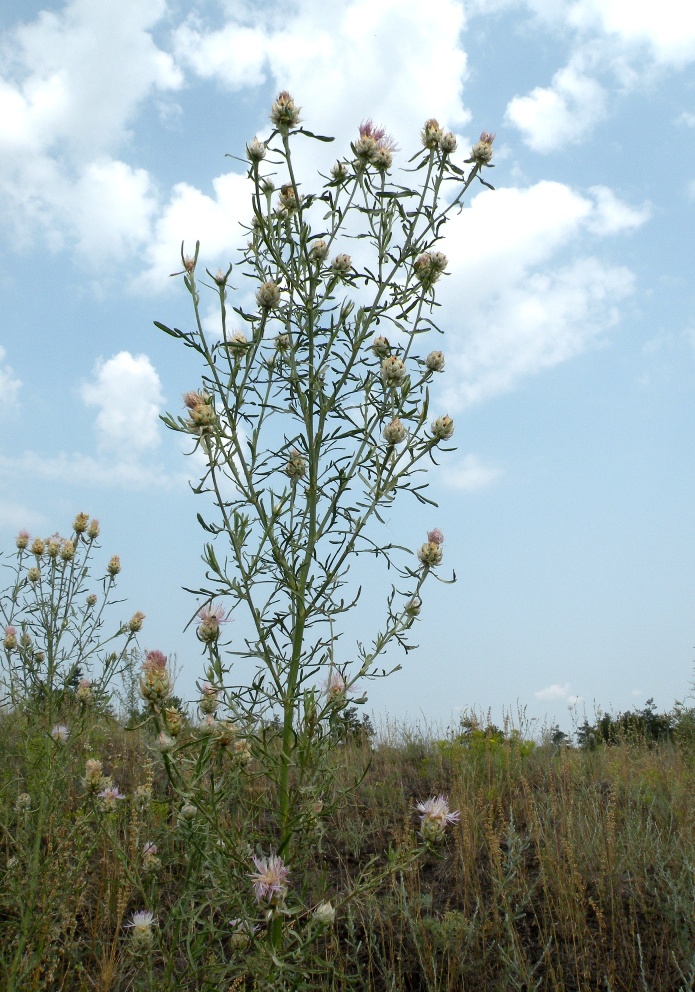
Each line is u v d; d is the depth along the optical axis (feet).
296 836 9.05
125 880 10.46
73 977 10.17
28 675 12.05
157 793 13.35
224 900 8.13
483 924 11.51
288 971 7.91
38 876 10.18
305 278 9.26
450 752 19.86
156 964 10.53
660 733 27.45
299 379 9.14
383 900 12.19
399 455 9.14
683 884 11.75
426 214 9.77
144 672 7.88
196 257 8.67
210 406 8.45
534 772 19.65
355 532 8.83
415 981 10.58
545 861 12.82
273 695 8.48
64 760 11.25
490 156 10.21
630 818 14.40
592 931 11.39
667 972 10.10
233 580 8.34
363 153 9.37
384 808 15.99
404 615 9.00
